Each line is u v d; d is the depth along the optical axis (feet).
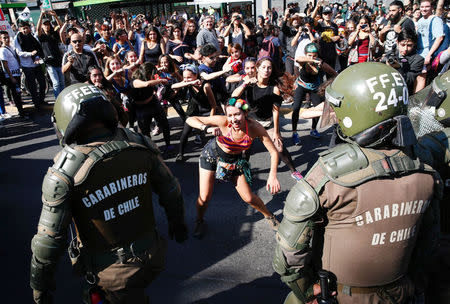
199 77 14.96
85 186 4.90
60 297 8.89
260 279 9.15
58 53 23.95
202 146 18.01
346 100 4.20
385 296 4.40
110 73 16.44
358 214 4.00
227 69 14.90
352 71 4.31
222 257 10.04
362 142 4.08
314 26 24.66
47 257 4.90
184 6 58.03
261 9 54.13
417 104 6.04
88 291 5.41
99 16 59.57
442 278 5.34
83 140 5.24
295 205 4.25
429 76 15.11
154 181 5.98
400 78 4.15
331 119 4.91
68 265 10.01
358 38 22.61
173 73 16.78
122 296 5.50
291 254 4.37
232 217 11.94
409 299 4.74
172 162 16.40
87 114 5.05
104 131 5.38
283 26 26.08
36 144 19.67
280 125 19.97
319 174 4.18
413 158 4.20
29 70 23.89
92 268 5.34
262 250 10.23
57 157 5.03
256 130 8.91
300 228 4.25
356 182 3.91
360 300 4.37
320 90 6.84
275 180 9.41
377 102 3.97
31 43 23.68
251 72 12.98
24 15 28.66
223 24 35.29
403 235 4.15
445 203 5.49
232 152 9.12
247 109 8.38
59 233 4.85
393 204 3.99
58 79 24.40
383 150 4.13
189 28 27.68
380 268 4.22
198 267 9.70
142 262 5.49
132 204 5.41
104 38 28.60
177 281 9.21
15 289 9.31
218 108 15.25
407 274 4.82
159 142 18.97
